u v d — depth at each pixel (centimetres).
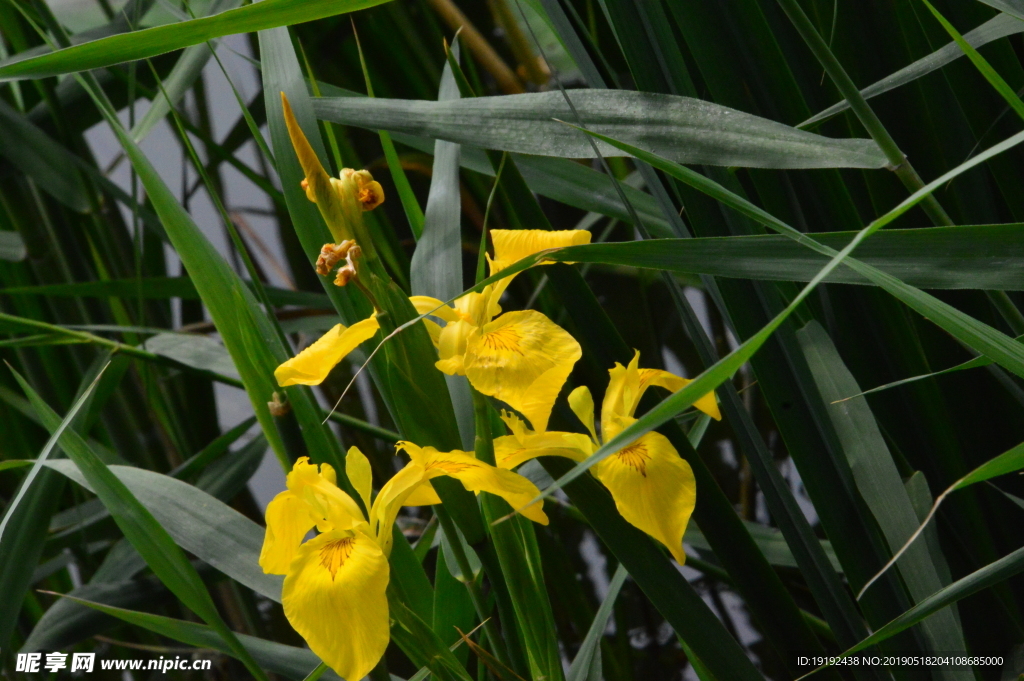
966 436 165
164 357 191
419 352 149
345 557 148
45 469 169
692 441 165
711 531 154
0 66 146
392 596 149
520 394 147
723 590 228
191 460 201
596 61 155
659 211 171
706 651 150
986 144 162
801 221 162
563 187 172
